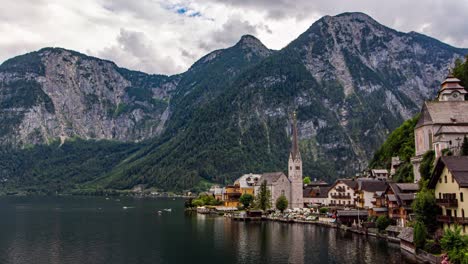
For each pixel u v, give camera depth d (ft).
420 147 538.47
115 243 499.51
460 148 460.96
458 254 318.86
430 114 522.06
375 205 601.21
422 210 390.63
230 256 421.59
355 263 375.66
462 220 350.64
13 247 479.41
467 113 520.01
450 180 371.35
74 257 427.33
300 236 532.32
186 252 443.73
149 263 400.67
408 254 400.26
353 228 564.71
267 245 472.44
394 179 643.04
